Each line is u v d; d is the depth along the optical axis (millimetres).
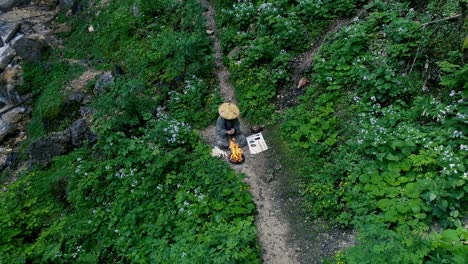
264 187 8922
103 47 17062
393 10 10461
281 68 11188
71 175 11305
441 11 9352
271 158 9547
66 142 12781
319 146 8906
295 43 11570
